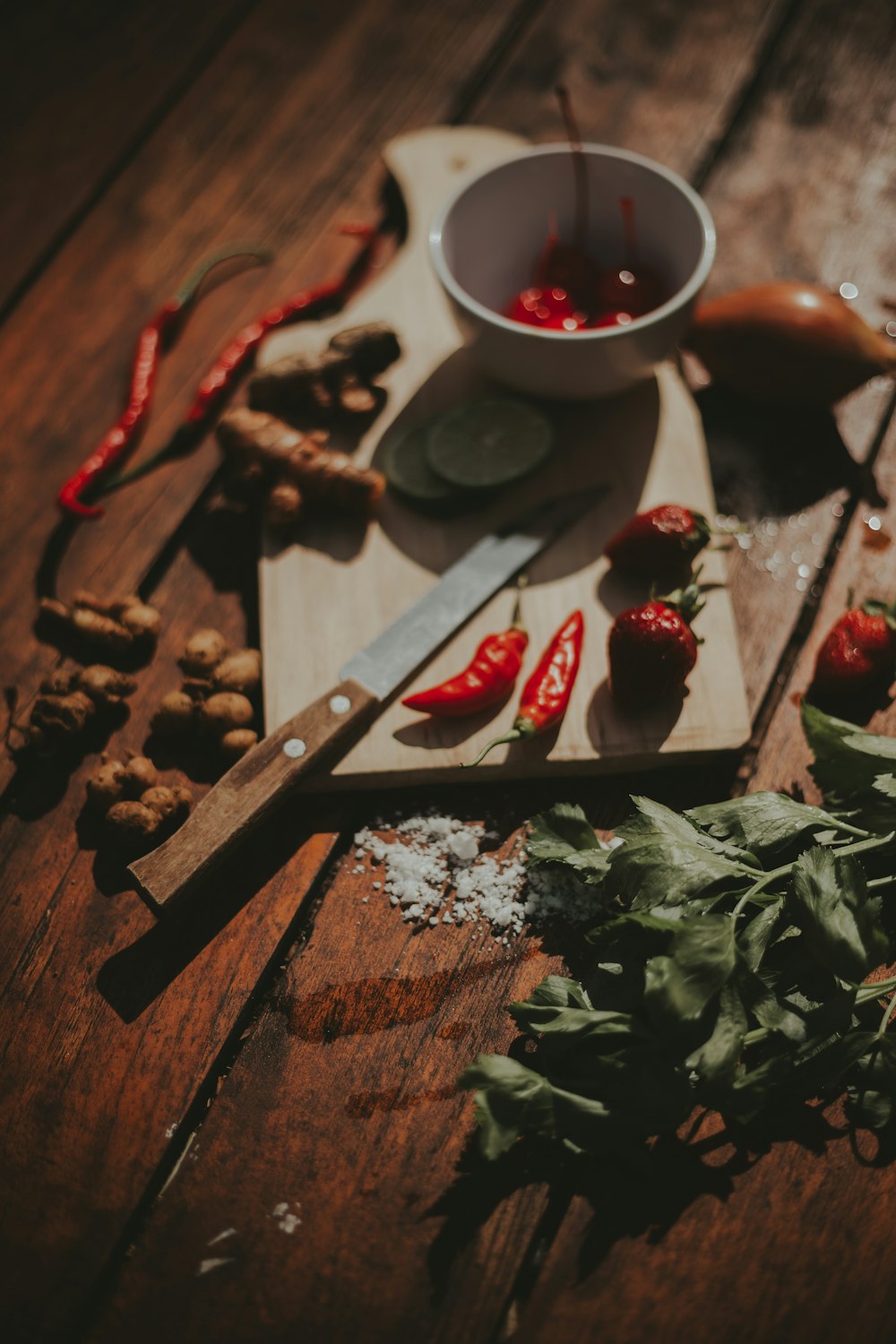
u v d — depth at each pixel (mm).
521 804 701
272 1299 614
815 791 698
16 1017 665
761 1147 630
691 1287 611
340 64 928
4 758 721
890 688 718
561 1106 610
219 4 960
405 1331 609
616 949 641
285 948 677
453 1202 626
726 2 932
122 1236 628
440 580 737
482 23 938
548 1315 609
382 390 798
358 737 705
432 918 677
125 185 891
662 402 785
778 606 742
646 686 688
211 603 757
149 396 807
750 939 620
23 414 814
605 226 797
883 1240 614
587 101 906
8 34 953
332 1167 633
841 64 903
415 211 851
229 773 683
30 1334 614
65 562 771
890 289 822
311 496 755
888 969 658
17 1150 641
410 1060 649
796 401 781
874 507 764
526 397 789
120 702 729
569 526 749
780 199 858
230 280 854
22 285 860
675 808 698
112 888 688
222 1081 651
